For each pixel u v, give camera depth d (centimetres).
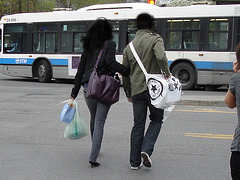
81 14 1555
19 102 1048
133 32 1452
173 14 1386
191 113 880
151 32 450
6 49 1738
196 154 535
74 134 493
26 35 1684
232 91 304
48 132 678
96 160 500
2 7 3544
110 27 464
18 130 694
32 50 1675
